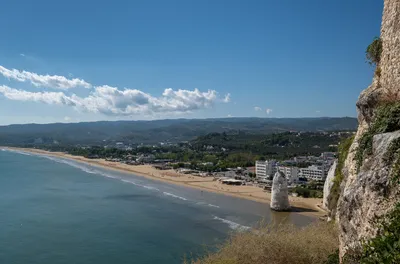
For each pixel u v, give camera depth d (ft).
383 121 40.24
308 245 57.21
